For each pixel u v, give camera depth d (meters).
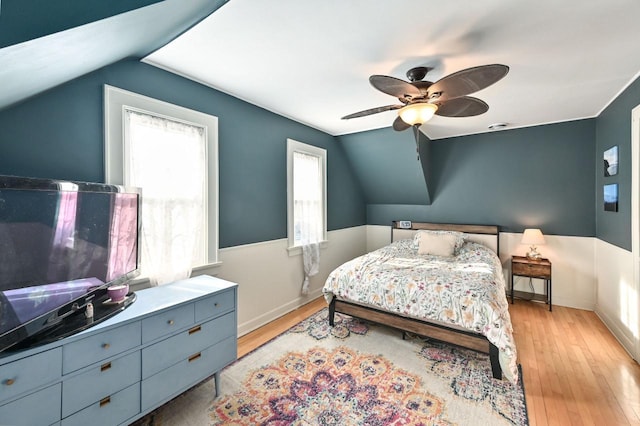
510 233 3.93
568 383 1.98
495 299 2.15
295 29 1.58
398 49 1.79
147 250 2.00
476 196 4.18
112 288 1.57
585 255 3.44
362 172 4.66
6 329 1.02
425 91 1.74
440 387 1.95
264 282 3.01
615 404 1.77
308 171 3.67
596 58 1.92
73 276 1.33
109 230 1.56
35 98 1.51
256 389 1.94
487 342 2.08
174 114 2.15
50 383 1.14
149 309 1.52
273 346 2.51
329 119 3.38
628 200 2.45
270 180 3.07
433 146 4.50
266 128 3.01
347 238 4.62
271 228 3.10
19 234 1.08
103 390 1.31
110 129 1.80
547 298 3.54
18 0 0.74
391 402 1.80
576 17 1.46
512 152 3.89
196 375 1.72
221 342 1.87
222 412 1.72
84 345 1.24
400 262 3.11
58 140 1.60
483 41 1.70
